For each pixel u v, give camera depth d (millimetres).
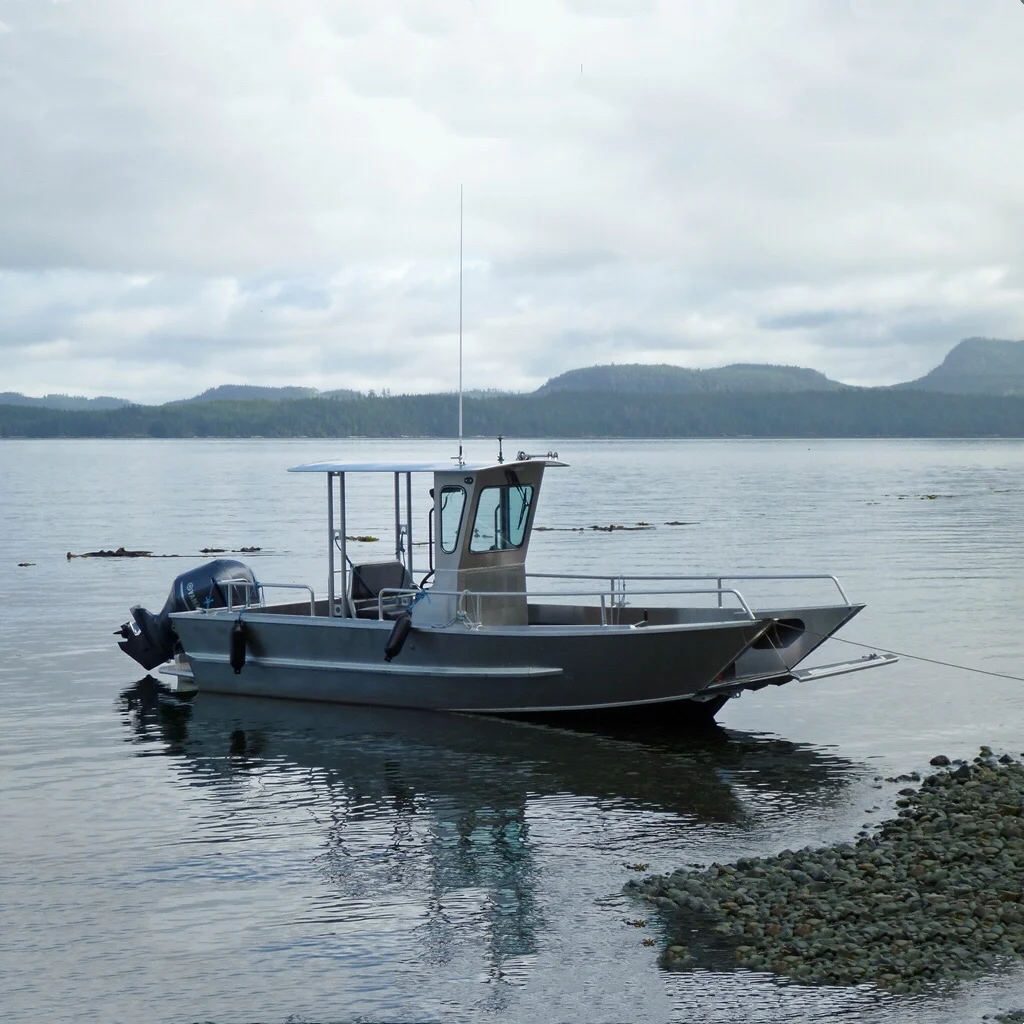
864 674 20766
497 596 17594
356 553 44750
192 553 45250
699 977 9094
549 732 16688
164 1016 8758
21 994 9094
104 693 19812
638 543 47344
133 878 11359
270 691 18891
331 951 9750
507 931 10047
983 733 16625
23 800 13898
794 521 59656
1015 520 59406
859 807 13305
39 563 41844
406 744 16141
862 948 9367
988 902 10047
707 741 16328
